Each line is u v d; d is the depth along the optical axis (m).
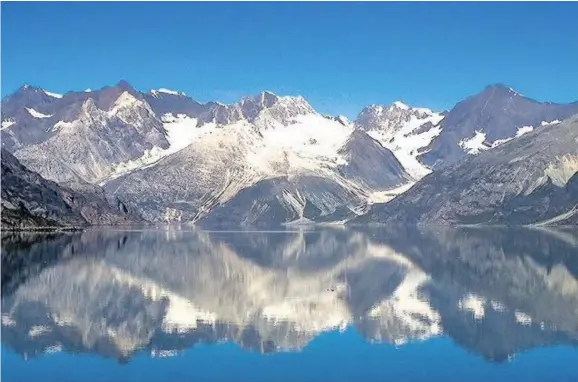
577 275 153.88
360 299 119.00
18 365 74.44
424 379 70.19
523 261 192.38
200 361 76.31
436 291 128.88
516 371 72.69
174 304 112.44
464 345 83.50
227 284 140.25
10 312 102.56
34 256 196.00
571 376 70.94
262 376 70.81
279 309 108.44
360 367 73.94
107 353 79.25
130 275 152.75
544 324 95.88
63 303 111.19
